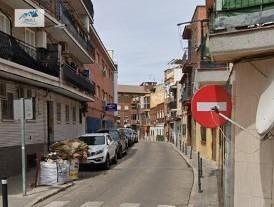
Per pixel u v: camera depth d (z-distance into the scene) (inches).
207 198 508.7
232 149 326.3
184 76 1694.1
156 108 3447.3
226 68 600.1
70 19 1108.5
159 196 538.9
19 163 774.5
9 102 755.4
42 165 625.0
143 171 825.5
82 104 1444.4
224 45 281.0
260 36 267.4
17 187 604.7
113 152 957.8
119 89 4207.7
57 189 583.2
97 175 768.9
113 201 506.9
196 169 831.7
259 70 292.0
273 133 267.0
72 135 1270.9
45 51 935.0
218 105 311.9
